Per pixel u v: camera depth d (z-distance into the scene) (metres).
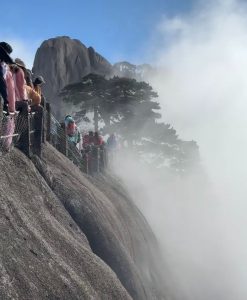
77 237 12.35
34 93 12.74
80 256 10.38
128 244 17.58
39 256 8.37
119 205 21.20
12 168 10.55
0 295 6.61
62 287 8.31
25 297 7.09
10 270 7.18
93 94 51.47
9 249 7.54
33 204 10.37
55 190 13.71
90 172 22.95
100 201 16.69
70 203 13.89
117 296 10.50
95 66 74.00
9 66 10.38
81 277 9.66
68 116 20.00
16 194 9.81
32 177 11.39
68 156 18.88
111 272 11.18
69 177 15.25
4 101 9.91
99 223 14.34
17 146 11.91
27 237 8.48
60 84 67.50
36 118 12.86
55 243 9.84
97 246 13.84
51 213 11.75
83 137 26.84
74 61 70.81
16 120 11.51
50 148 15.77
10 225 8.17
